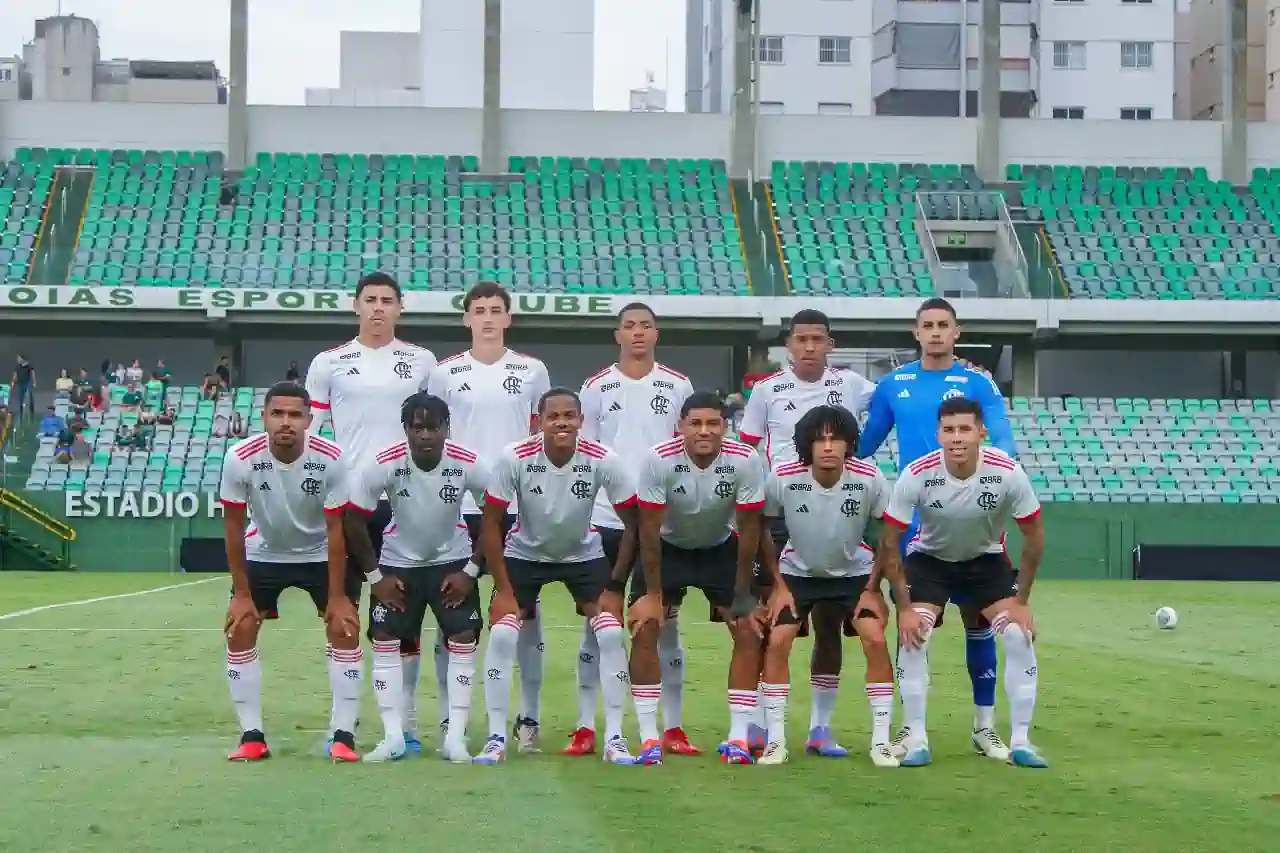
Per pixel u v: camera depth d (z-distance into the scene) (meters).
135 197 31.72
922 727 7.11
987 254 32.75
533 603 7.53
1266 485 28.72
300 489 7.12
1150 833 5.39
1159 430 29.98
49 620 15.13
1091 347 31.89
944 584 7.30
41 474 26.72
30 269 29.39
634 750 7.55
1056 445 29.48
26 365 28.42
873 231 32.22
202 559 25.92
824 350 8.27
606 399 8.27
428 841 5.12
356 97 48.16
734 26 33.25
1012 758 7.03
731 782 6.43
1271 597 20.72
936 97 52.12
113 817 5.51
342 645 7.19
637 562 7.44
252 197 32.03
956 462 7.00
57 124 32.59
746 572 7.24
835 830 5.39
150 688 9.75
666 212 32.56
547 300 28.58
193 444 27.80
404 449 7.15
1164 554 26.34
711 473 7.13
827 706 7.43
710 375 31.80
